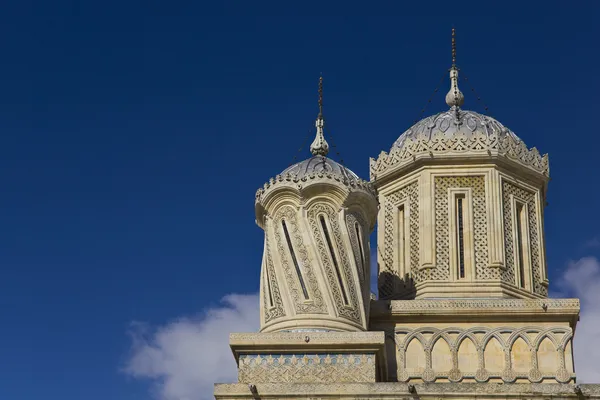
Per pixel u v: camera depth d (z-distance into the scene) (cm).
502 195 3959
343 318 3528
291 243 3622
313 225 3634
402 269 3994
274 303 3584
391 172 4097
